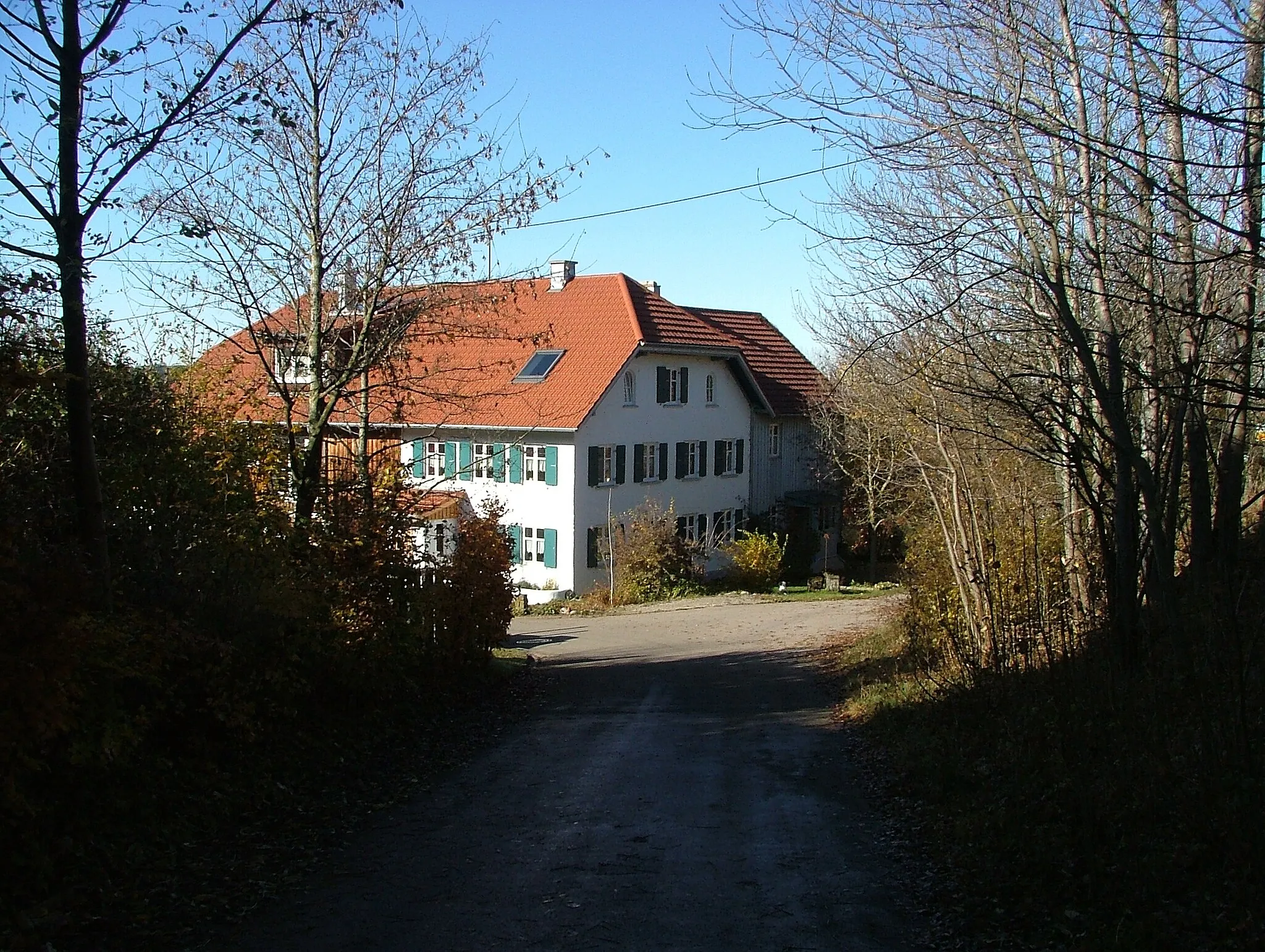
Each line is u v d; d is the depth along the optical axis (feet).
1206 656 28.14
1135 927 17.80
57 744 22.67
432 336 50.70
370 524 41.83
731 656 70.18
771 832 26.73
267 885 22.21
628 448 127.65
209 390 42.88
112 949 18.35
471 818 28.30
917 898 21.53
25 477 29.55
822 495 155.84
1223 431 34.30
